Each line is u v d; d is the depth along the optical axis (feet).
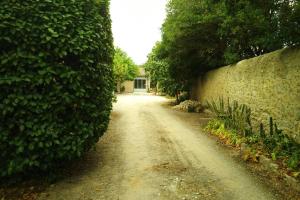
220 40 44.78
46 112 15.19
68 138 15.84
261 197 14.78
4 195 14.84
